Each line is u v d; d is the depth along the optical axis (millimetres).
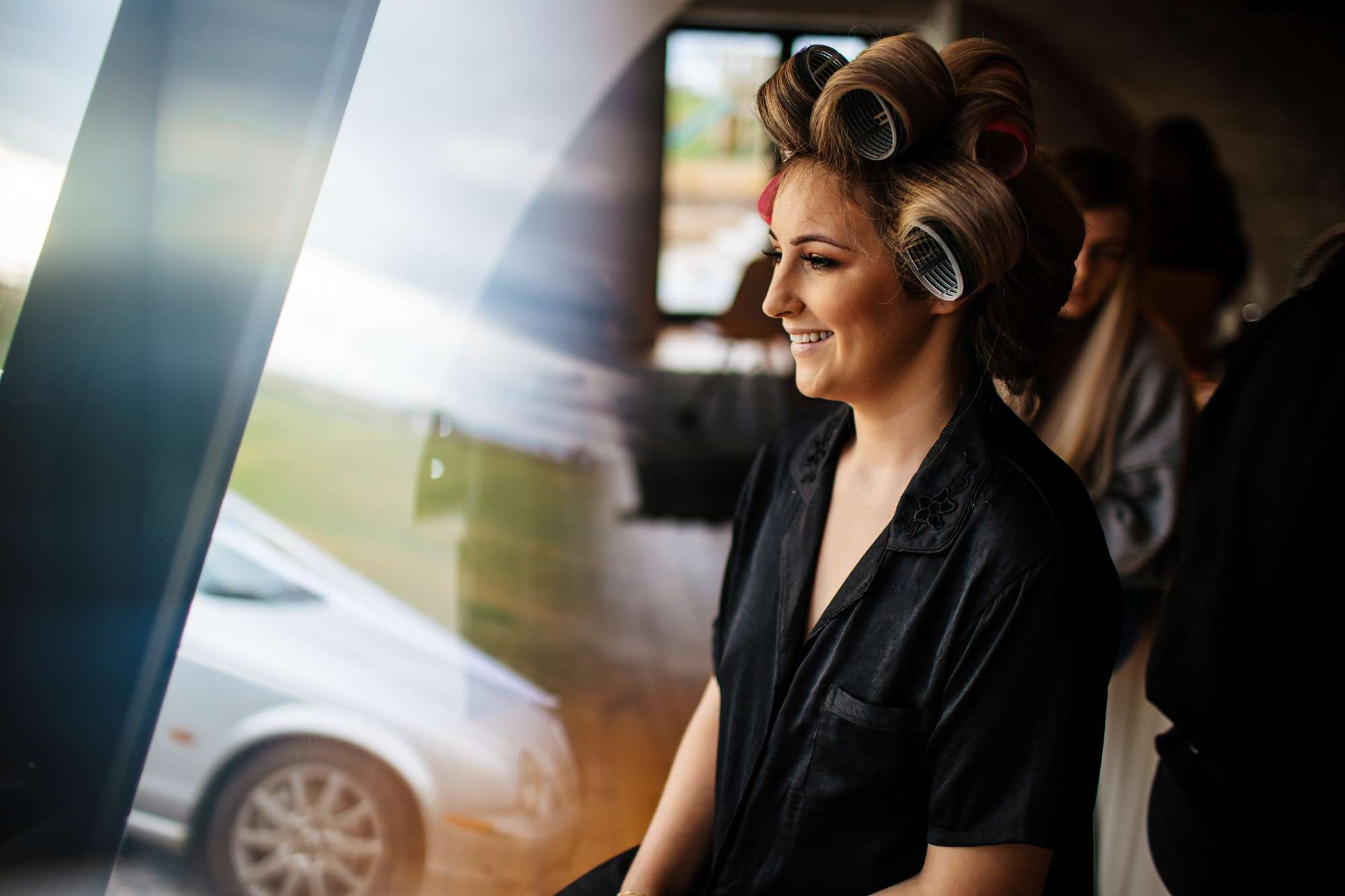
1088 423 1759
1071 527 733
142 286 864
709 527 4488
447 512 2699
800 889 807
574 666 2990
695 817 968
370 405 2605
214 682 1921
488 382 3154
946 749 737
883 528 814
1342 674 952
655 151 7730
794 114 749
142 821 1815
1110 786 1689
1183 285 2328
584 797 2363
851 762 772
